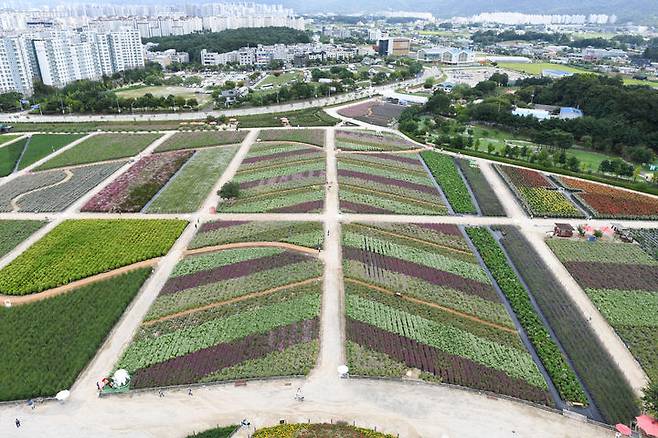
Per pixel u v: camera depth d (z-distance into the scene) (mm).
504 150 156500
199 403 60344
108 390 62062
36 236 101188
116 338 72062
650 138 159375
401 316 76812
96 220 107375
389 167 143250
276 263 90688
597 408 61688
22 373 64812
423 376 65062
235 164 144750
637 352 70938
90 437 55719
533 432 57156
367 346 70125
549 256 96562
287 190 124625
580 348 71812
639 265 93125
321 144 163125
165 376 64438
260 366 66125
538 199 121875
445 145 165250
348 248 95812
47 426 57219
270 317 76062
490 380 64938
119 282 84312
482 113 196750
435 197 123375
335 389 62656
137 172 137375
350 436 55469
